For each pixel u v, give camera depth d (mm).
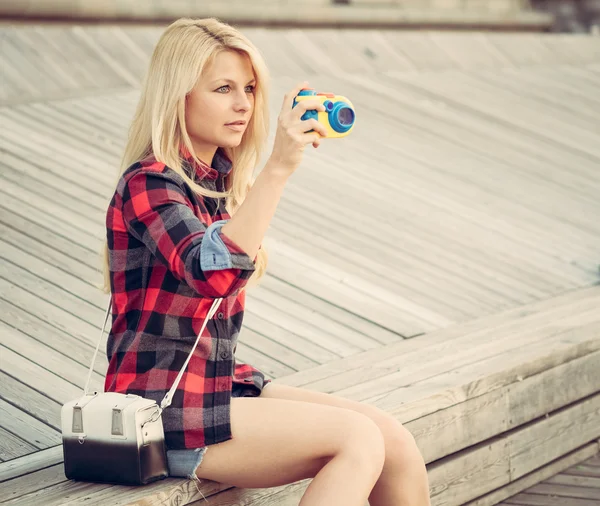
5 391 5109
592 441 6215
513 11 19766
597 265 8578
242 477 3562
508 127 13055
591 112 14508
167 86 3451
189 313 3467
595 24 19938
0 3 11938
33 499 3562
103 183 8656
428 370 5488
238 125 3557
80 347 5777
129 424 3418
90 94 11234
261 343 6145
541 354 5707
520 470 5594
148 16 13594
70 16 12680
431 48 15969
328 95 3322
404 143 11633
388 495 3713
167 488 3533
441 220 9258
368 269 7793
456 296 7438
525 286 7844
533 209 10031
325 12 15680
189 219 3279
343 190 9656
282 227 8438
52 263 6949
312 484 3373
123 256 3461
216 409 3496
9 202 7922
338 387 5199
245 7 14773
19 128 9742
